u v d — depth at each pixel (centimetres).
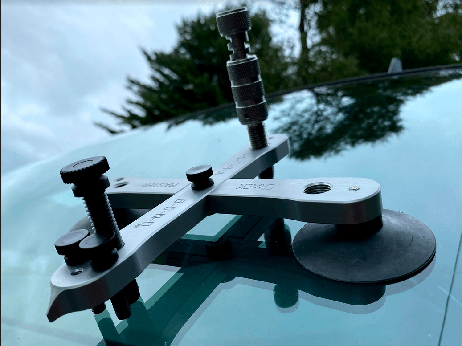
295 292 45
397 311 39
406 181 64
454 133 79
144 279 54
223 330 42
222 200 57
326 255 50
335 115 109
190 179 59
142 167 99
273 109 130
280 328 40
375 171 70
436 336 35
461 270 43
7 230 81
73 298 40
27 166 136
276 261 52
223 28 71
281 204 52
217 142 108
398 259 46
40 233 79
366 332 37
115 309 45
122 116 891
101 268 42
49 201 95
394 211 55
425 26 825
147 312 47
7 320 52
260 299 45
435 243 47
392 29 844
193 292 49
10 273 65
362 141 85
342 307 42
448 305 39
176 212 52
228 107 154
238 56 71
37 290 59
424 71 141
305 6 910
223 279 51
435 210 54
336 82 153
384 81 138
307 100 132
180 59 842
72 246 43
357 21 869
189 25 863
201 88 828
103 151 126
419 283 42
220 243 59
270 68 902
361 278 45
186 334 42
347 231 51
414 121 91
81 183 41
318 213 49
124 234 48
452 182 61
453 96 102
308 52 920
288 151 80
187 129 132
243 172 67
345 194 48
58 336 47
